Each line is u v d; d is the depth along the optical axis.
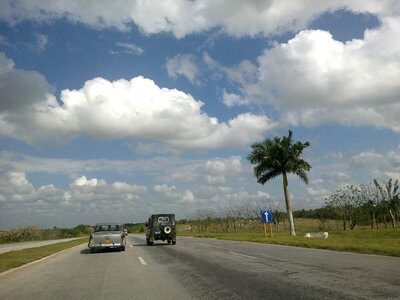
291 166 42.62
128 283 10.91
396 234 37.28
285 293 8.48
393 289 8.52
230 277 11.18
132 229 117.44
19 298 9.17
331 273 11.08
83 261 18.47
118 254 22.12
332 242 23.33
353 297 7.81
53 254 23.73
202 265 14.70
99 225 24.98
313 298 7.86
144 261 17.31
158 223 31.47
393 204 59.22
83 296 9.17
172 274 12.47
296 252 18.58
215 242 32.09
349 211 56.88
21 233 69.31
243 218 65.12
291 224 42.41
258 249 21.59
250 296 8.36
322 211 62.91
